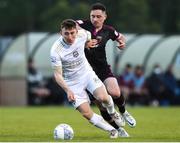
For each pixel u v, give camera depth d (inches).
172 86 3326.8
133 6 6437.0
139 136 1492.4
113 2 6368.1
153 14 6791.3
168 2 6550.2
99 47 1503.4
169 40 3629.4
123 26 6363.2
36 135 1533.0
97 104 1498.5
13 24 6830.7
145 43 3656.5
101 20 1498.5
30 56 3663.9
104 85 1497.3
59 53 1401.3
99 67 1508.4
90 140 1360.7
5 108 3093.0
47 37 3688.5
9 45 3688.5
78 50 1409.9
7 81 3646.7
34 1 6953.7
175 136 1494.8
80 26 1512.1
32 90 3560.5
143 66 3587.6
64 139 1395.2
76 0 6924.2
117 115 1471.5
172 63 3489.2
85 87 1423.5
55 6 6584.6
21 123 2001.7
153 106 3277.6
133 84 3277.6
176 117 2281.0
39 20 6835.6
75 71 1416.1
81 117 2314.2
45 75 3671.3
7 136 1496.1
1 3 6850.4
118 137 1443.2
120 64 3599.9
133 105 3316.9
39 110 2824.8
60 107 3208.7
